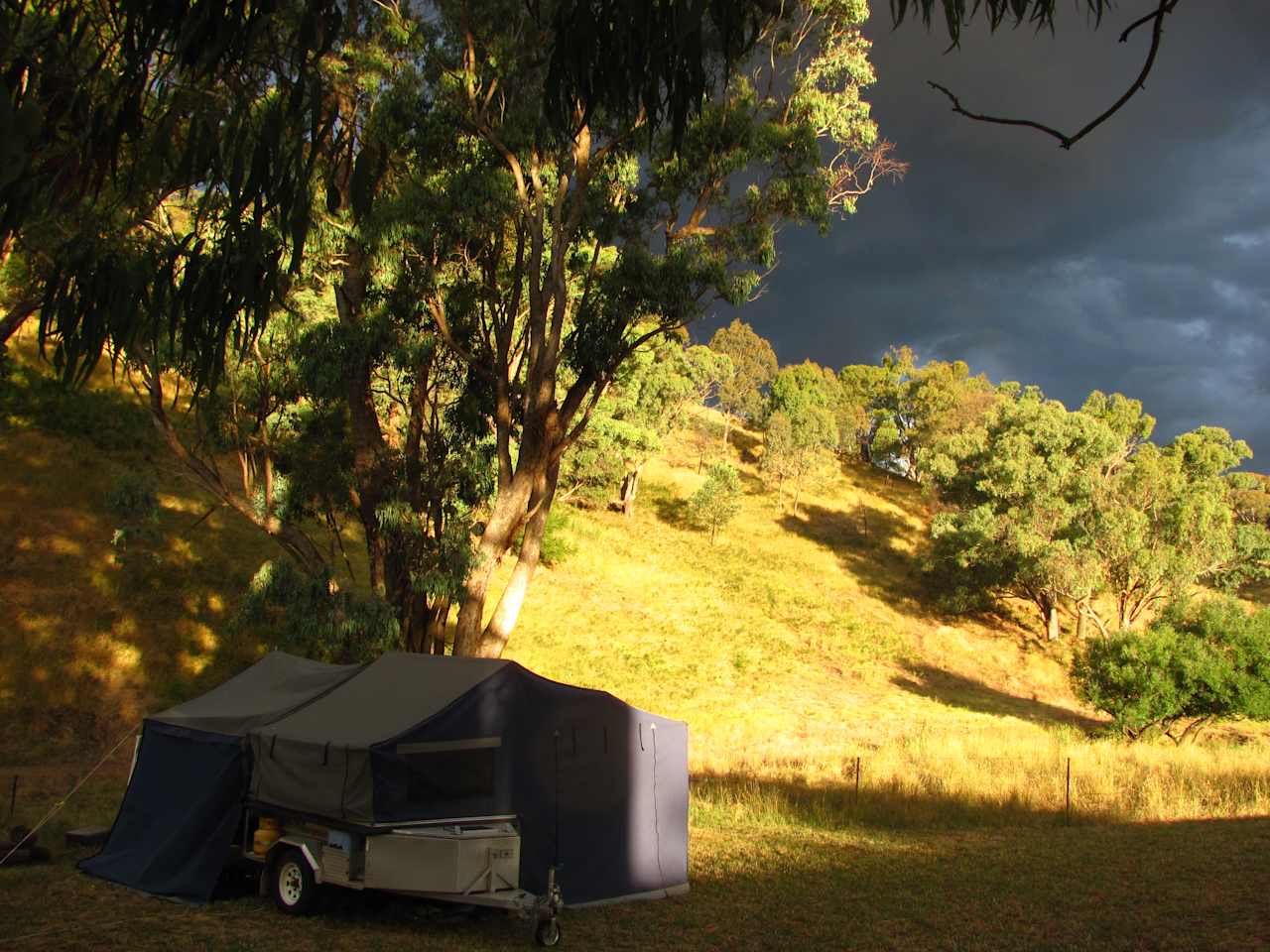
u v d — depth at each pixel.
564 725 11.29
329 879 10.12
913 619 52.91
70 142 4.71
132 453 37.81
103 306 4.76
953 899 11.40
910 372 92.31
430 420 23.00
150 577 31.03
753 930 10.12
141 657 27.97
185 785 11.44
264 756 10.79
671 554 55.69
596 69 4.57
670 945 9.55
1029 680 47.41
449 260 20.50
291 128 4.63
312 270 20.34
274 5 4.40
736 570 55.34
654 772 12.12
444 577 19.97
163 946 8.80
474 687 10.65
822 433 72.00
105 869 11.70
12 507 31.61
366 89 17.91
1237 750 26.55
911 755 26.16
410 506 21.31
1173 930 9.45
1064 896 11.32
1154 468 53.53
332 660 22.42
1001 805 19.70
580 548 51.47
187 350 4.77
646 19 4.38
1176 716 31.89
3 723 24.28
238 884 11.59
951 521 55.38
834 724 35.12
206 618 30.41
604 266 21.91
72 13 4.72
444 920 10.51
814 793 20.67
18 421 35.56
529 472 20.53
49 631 27.38
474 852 9.92
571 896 11.00
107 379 39.69
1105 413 85.31
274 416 24.03
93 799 18.50
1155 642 32.72
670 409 64.31
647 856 11.84
